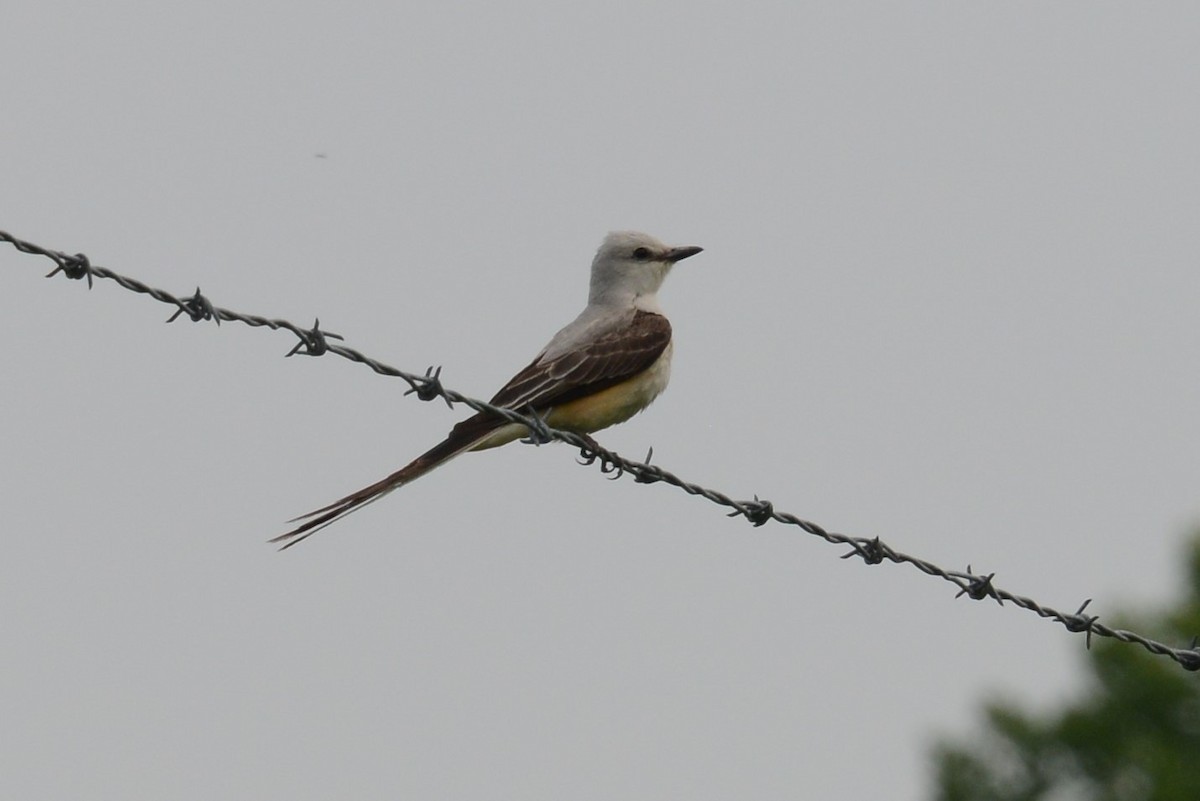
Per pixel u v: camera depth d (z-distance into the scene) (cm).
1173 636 1962
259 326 949
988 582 1116
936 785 2000
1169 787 1891
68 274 882
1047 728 1972
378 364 995
